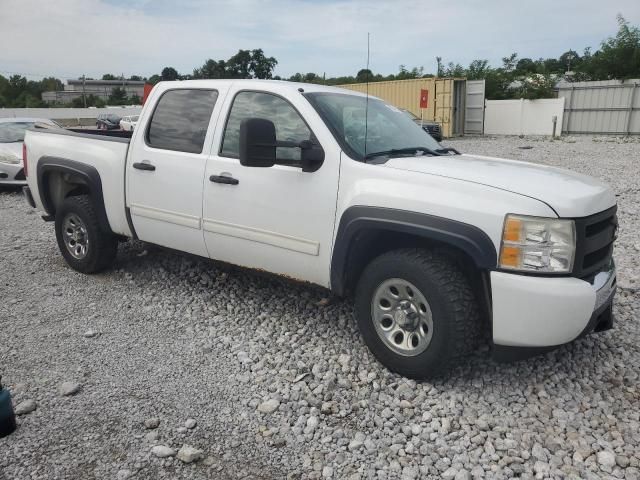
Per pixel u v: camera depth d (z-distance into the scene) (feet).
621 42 103.30
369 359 12.81
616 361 12.68
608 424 10.36
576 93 96.73
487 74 114.11
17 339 13.97
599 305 10.93
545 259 10.19
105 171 16.96
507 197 10.41
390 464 9.37
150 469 9.21
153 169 15.74
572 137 91.86
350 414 10.78
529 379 11.91
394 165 11.91
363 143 12.91
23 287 17.65
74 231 18.67
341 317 15.02
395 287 11.69
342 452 9.67
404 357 11.65
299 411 10.84
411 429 10.27
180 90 15.89
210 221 14.64
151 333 14.37
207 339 13.98
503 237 10.28
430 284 10.92
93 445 9.79
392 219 11.21
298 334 14.11
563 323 10.19
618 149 67.26
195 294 16.81
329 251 12.50
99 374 12.25
